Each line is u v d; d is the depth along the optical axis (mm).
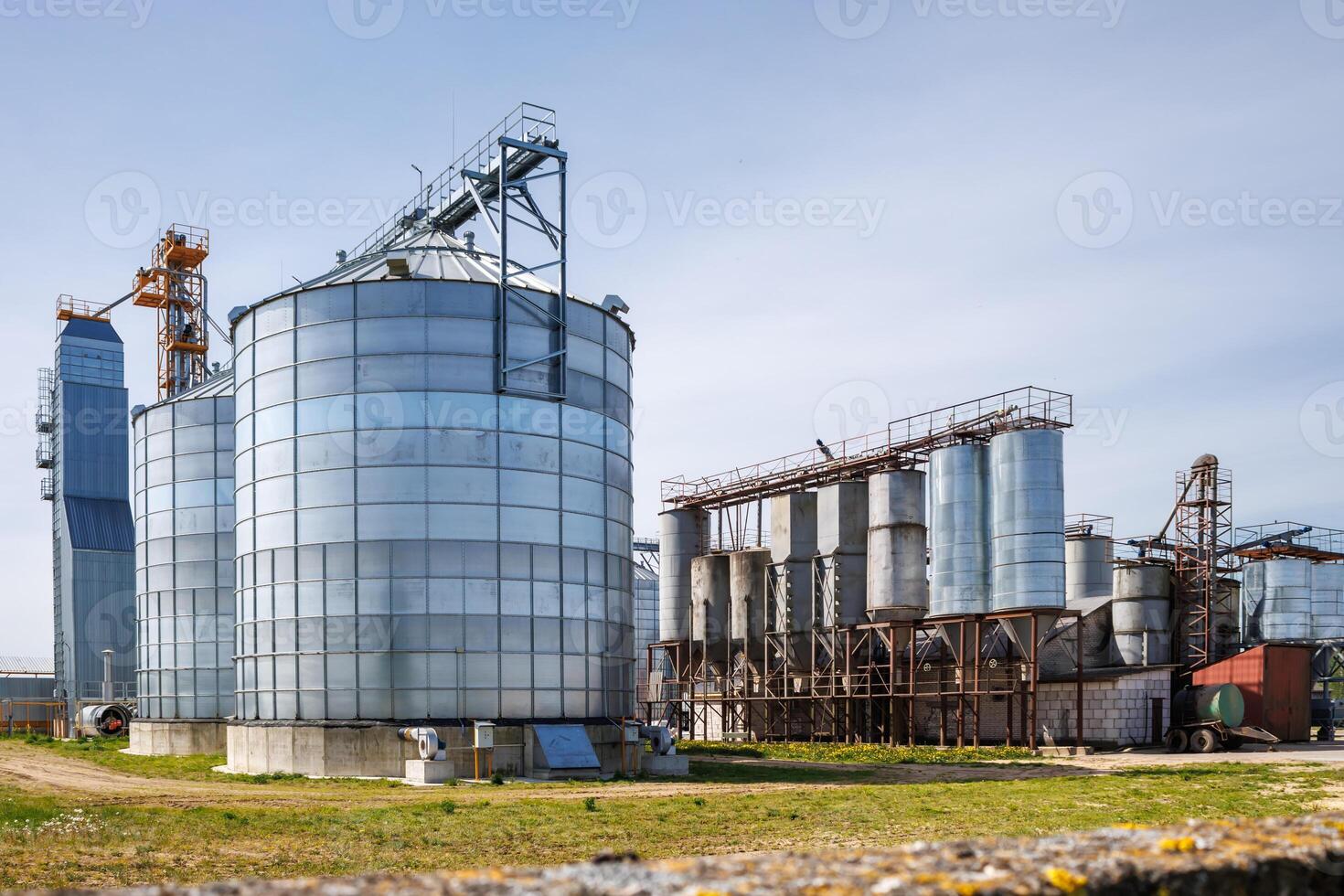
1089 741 64312
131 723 67562
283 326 48438
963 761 55312
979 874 10172
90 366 115812
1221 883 10508
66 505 111625
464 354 46844
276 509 48000
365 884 9836
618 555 50656
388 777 44125
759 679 77062
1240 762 51094
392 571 45625
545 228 49469
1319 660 76125
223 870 22719
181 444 66688
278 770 46281
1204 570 69875
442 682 45188
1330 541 76000
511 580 46531
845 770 49156
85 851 24125
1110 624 71188
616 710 49344
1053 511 59469
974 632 65875
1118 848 11289
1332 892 11055
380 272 49844
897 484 67125
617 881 9945
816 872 10320
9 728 95875
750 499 81062
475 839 26609
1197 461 70750
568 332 49188
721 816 30422
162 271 98438
